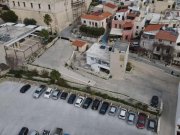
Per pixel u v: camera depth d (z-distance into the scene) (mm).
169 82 67562
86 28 85000
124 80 68438
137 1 101125
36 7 89562
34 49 79688
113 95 62938
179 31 77312
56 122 56969
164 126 55281
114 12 96375
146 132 54062
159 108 58906
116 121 56906
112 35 83812
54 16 87750
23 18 95688
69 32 90500
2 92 66750
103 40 85250
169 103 61125
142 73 71000
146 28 79750
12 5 94625
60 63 73938
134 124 56031
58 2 87188
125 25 82812
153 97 61438
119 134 53656
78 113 59281
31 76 70812
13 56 75562
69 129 55094
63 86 66500
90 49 72688
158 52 75312
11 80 71188
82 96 63500
